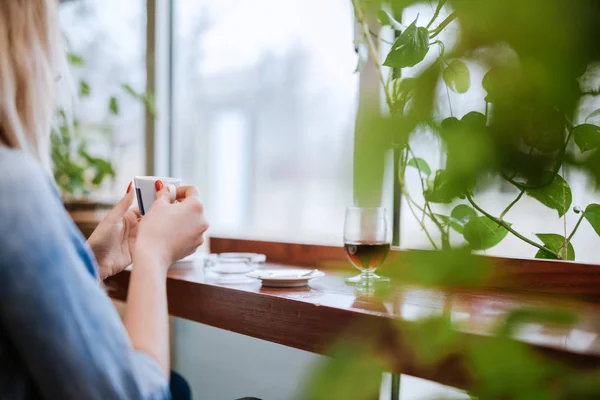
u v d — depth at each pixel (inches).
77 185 94.7
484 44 12.1
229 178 174.4
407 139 11.9
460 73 14.5
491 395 12.7
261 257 64.8
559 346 26.0
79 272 24.5
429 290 48.1
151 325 28.3
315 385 12.2
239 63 167.2
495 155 12.3
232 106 174.4
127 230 45.1
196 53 101.0
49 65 30.7
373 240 50.5
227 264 57.9
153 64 96.4
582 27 11.4
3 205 23.2
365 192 11.5
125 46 100.9
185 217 33.9
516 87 12.0
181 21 99.3
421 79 12.5
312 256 66.1
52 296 23.0
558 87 11.8
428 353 14.3
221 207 171.0
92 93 104.4
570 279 46.8
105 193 99.3
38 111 29.4
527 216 52.2
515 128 12.1
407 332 14.5
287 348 64.4
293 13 98.1
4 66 27.9
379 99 11.8
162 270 31.1
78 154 96.9
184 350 78.1
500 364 12.4
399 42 38.5
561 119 12.2
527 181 12.3
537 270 48.3
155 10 96.1
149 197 41.3
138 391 24.7
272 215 179.2
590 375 12.0
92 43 105.3
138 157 99.3
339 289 47.8
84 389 23.3
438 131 12.4
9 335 24.0
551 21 11.4
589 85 11.9
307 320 40.1
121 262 43.4
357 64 59.7
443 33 13.5
